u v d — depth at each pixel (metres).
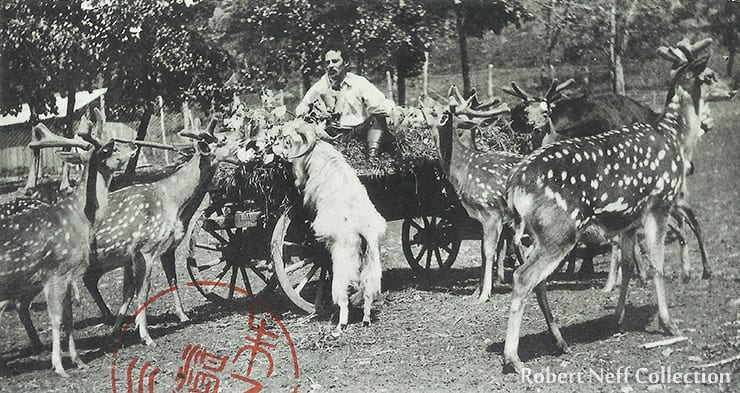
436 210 7.18
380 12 9.52
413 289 6.86
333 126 6.49
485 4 8.77
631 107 7.14
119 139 5.34
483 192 6.23
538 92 8.61
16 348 5.54
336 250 5.68
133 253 5.58
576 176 4.72
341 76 6.98
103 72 9.70
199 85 10.10
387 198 6.73
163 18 9.80
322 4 10.09
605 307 5.83
